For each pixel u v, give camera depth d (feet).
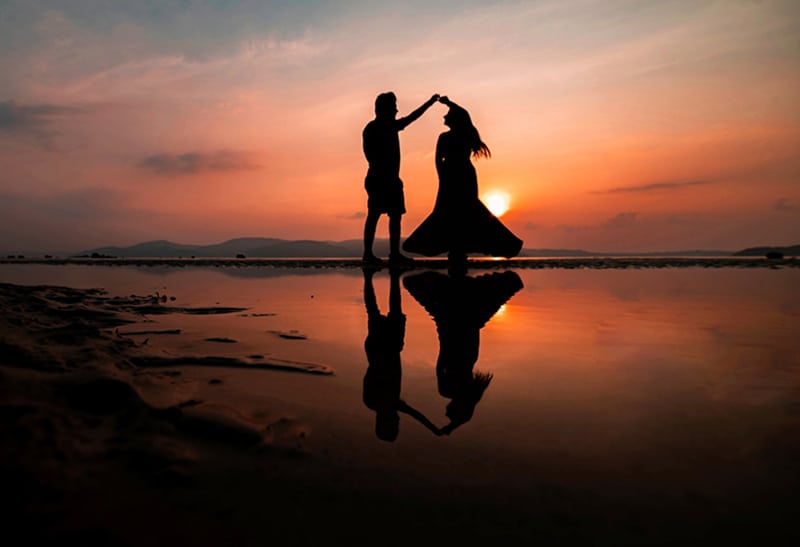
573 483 3.66
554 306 13.97
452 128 33.58
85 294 16.02
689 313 12.60
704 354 7.93
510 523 3.15
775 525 3.09
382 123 34.45
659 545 2.91
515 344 8.86
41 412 4.33
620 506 3.34
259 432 4.58
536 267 35.04
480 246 34.01
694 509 3.28
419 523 3.16
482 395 5.87
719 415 5.05
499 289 19.20
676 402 5.51
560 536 3.01
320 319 11.87
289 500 3.43
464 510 3.30
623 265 38.86
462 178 33.58
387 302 15.20
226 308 13.85
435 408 5.40
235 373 6.84
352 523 3.16
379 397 5.78
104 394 4.91
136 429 4.42
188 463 3.94
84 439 4.14
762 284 21.45
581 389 6.06
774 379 6.40
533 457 4.11
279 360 7.64
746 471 3.81
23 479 3.51
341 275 27.53
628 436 4.54
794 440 4.36
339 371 7.01
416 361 7.61
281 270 33.42
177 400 5.22
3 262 48.73
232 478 3.73
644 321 11.35
